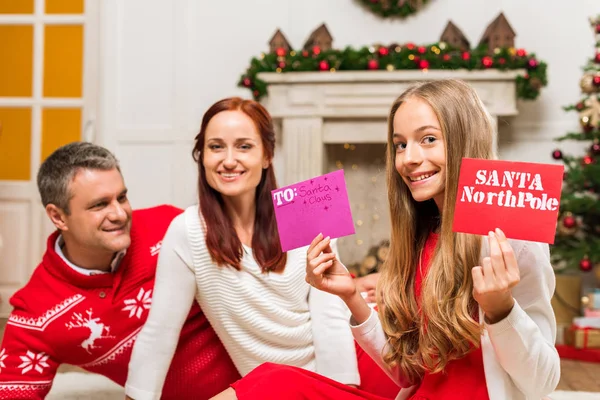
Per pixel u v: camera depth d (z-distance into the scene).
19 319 1.73
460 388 1.18
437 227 1.31
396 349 1.29
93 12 4.43
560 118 4.17
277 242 1.59
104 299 1.74
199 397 1.78
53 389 2.28
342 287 1.29
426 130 1.20
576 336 3.16
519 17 4.21
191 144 4.37
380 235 4.30
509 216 1.06
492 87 3.87
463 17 4.24
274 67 4.02
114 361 1.79
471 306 1.18
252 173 1.56
